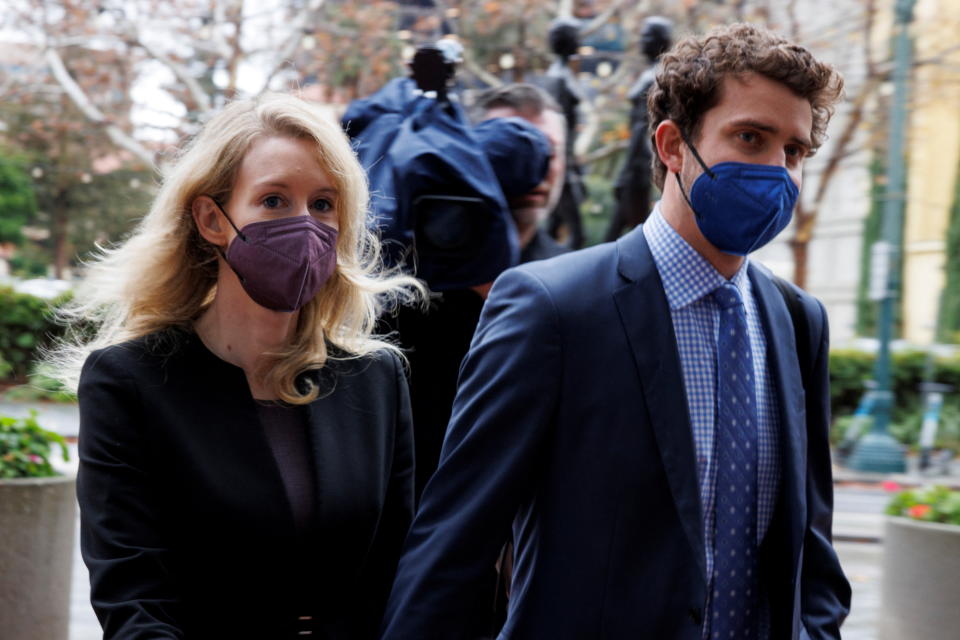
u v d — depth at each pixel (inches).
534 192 168.9
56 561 201.6
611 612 93.0
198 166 98.0
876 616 283.0
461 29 748.6
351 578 101.0
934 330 945.5
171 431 94.3
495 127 164.7
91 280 102.9
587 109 724.0
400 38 739.4
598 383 96.0
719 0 708.0
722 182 96.0
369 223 127.9
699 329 99.6
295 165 96.9
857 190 1208.2
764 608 99.0
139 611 88.7
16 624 196.2
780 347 102.4
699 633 92.2
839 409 767.1
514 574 101.6
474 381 98.6
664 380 95.9
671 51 100.4
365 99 166.6
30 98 858.1
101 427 93.5
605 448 95.0
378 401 105.0
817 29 784.3
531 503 98.7
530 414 95.7
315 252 96.8
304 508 98.2
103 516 91.6
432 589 94.7
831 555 105.7
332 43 731.4
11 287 773.3
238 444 95.9
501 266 154.9
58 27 733.3
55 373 106.0
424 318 155.2
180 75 706.8
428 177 153.6
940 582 220.4
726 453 97.4
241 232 96.7
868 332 1021.2
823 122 101.6
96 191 1226.6
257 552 94.7
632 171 231.8
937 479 596.4
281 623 96.6
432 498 97.6
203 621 94.7
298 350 101.3
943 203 1112.8
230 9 715.4
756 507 98.4
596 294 98.3
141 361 96.0
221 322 100.7
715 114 96.9
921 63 758.5
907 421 746.2
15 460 204.5
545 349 96.2
